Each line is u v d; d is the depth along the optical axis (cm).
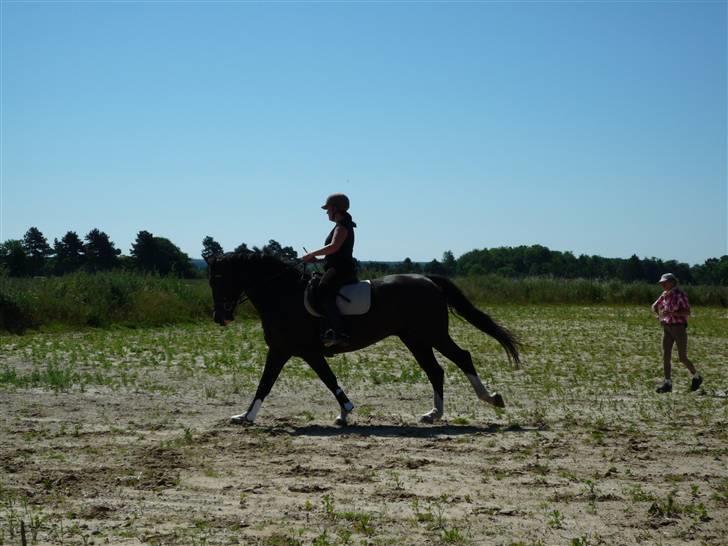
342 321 1122
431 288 1177
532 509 725
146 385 1495
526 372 1752
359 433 1073
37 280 3052
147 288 3222
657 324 3309
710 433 1072
